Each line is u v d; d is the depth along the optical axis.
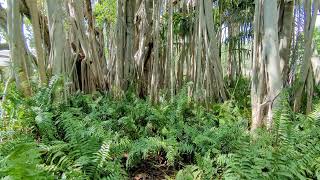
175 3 7.86
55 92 5.31
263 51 4.29
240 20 7.78
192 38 7.11
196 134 4.18
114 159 3.47
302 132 3.66
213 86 5.74
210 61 5.62
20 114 4.48
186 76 7.58
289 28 5.27
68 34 7.11
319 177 2.88
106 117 5.50
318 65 7.84
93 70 7.28
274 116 3.74
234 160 2.98
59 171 2.94
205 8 5.59
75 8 6.55
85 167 3.04
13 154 2.35
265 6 4.26
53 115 4.67
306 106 5.29
